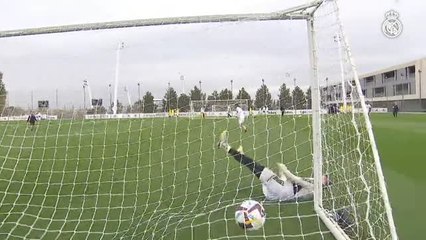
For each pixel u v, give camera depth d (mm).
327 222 4766
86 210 6395
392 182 6805
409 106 44469
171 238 4879
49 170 8648
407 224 4871
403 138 11297
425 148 9633
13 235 5391
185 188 7105
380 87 50812
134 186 7492
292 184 5945
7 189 7656
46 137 9992
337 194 5398
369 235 4340
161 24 5262
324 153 5949
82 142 9727
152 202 6602
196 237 4848
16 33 5641
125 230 5379
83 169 8547
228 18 5145
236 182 7098
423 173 7281
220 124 10273
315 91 5184
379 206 4738
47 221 5934
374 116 24453
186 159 8453
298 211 5371
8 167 8789
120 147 9336
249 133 8930
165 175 7852
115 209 6375
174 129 10156
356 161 5066
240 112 9844
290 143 7742
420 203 5613
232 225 5094
